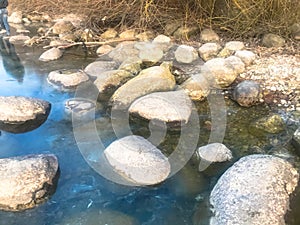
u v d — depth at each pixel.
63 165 1.83
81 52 3.28
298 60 2.83
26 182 1.60
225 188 1.54
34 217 1.53
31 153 1.92
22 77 2.83
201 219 1.49
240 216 1.40
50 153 1.91
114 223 1.50
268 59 2.87
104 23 3.77
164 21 3.57
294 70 2.67
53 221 1.51
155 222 1.50
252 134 2.05
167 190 1.67
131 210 1.56
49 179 1.67
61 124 2.19
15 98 2.30
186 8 3.47
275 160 1.64
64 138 2.05
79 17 4.04
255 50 3.04
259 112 2.26
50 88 2.64
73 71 2.81
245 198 1.47
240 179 1.55
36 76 2.84
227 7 3.40
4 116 2.21
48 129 2.14
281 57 2.89
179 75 2.71
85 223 1.50
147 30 3.54
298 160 1.82
